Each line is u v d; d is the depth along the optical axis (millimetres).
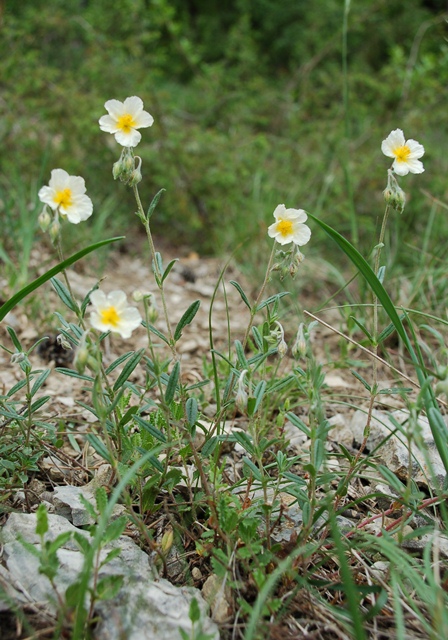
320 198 1093
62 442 582
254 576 478
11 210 977
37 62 1256
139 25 1320
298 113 1436
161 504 532
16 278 827
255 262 1021
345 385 748
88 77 1256
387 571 512
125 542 513
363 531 538
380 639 489
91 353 484
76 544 504
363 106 1335
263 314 816
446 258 946
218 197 1166
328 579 510
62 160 1146
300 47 1895
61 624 453
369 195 1149
